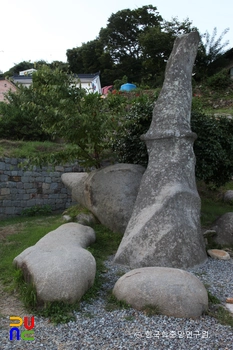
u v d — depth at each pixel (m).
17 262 3.70
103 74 23.03
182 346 2.49
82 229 4.89
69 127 5.28
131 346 2.48
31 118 10.54
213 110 13.42
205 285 3.66
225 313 3.01
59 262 3.21
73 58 24.45
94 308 3.08
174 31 18.64
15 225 6.91
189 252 4.20
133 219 4.55
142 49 20.52
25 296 3.14
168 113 4.82
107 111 5.66
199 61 18.02
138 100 7.14
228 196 8.54
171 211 4.28
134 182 5.64
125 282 3.19
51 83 5.49
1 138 10.49
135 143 6.64
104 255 4.69
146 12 22.66
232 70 18.25
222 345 2.52
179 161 4.61
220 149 6.43
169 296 2.92
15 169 8.27
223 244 5.16
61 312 2.92
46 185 8.72
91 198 5.88
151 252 4.11
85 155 6.19
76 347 2.47
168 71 5.09
